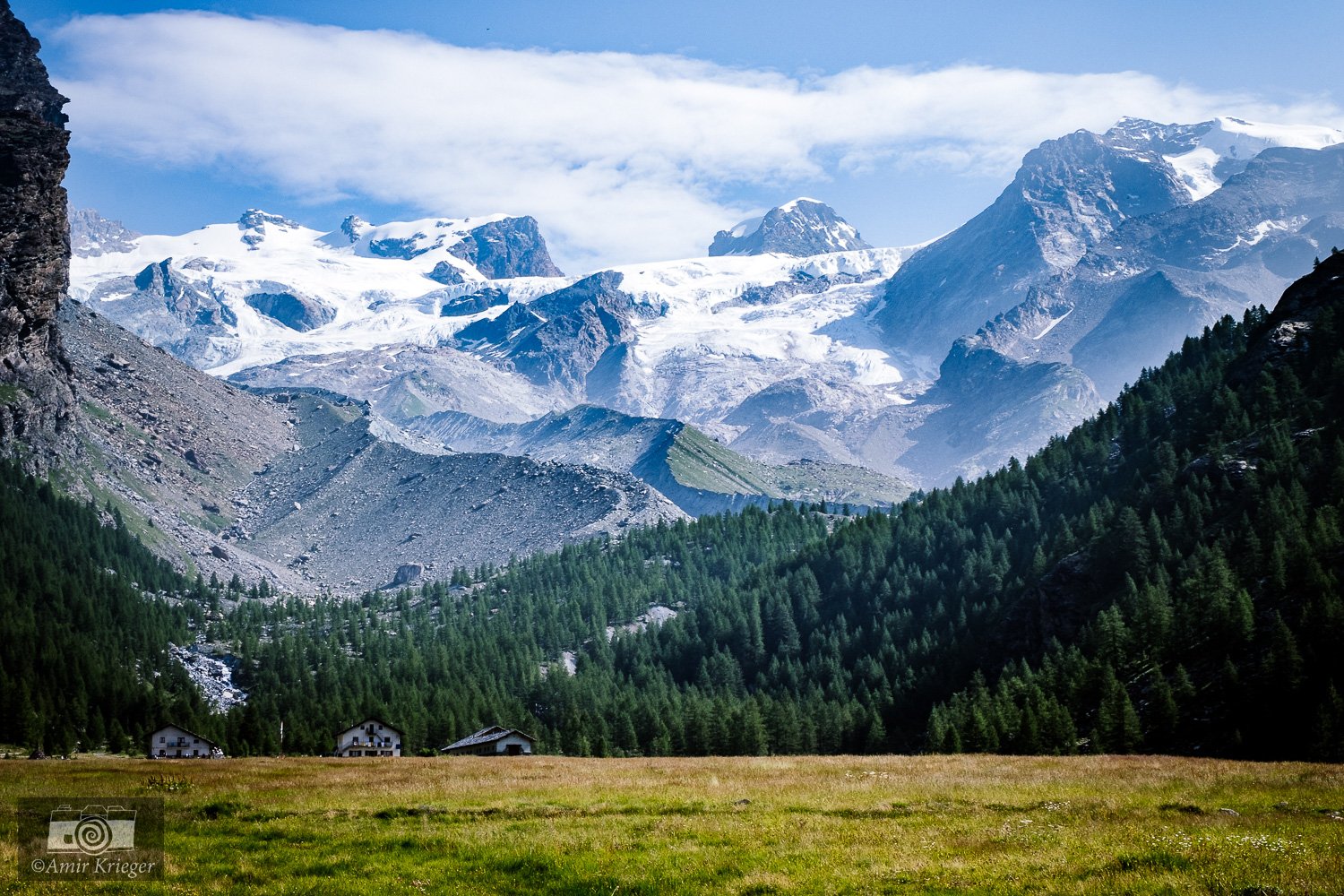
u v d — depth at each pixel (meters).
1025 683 152.25
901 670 191.38
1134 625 151.00
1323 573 132.50
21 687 190.00
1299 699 114.94
